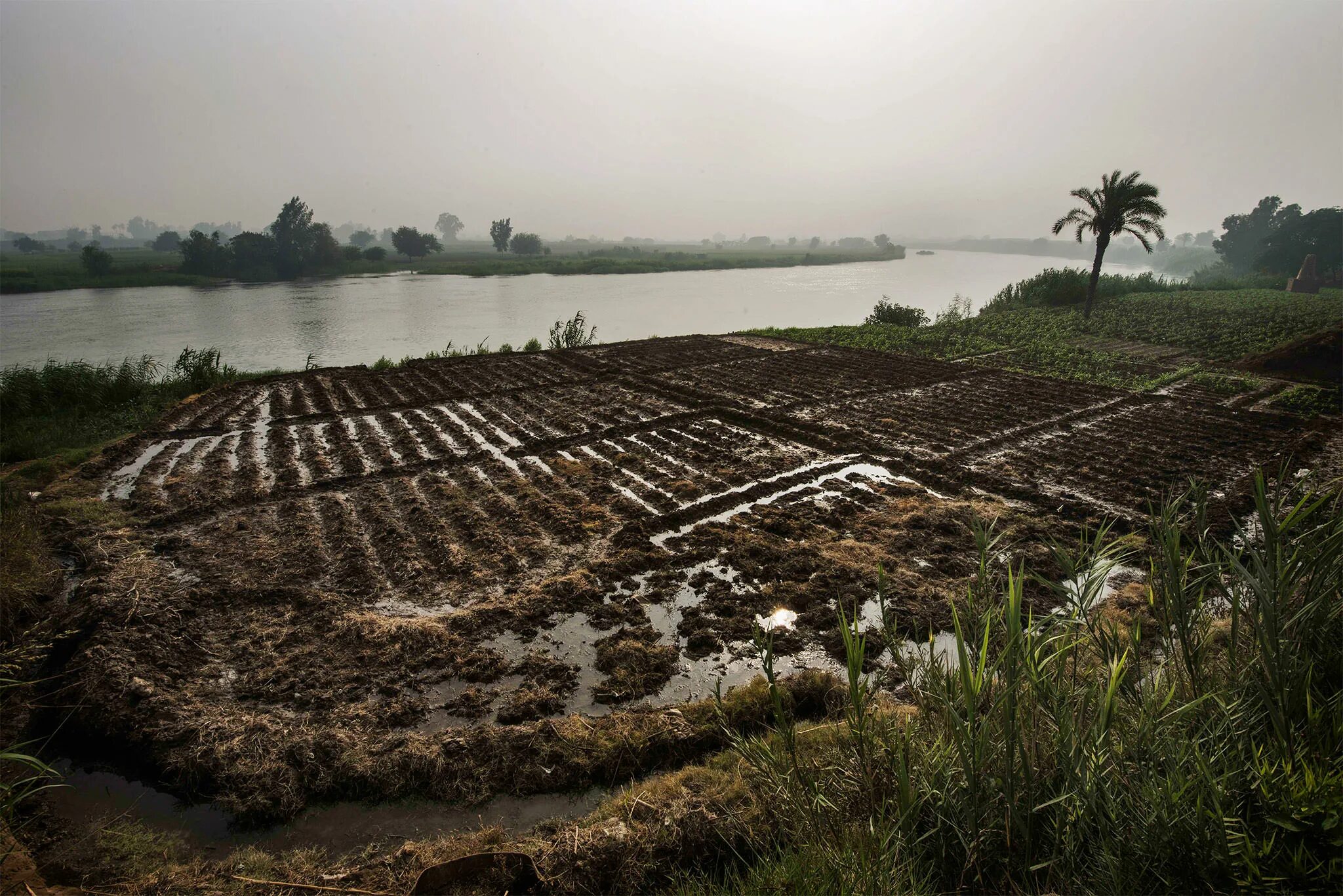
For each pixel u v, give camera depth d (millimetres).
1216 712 2969
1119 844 2537
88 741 4578
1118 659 3000
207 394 13805
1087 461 9805
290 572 6676
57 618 5863
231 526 7680
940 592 6207
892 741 3330
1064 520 7805
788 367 16656
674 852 3617
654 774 4305
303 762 4305
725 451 10391
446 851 3670
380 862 3660
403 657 5363
